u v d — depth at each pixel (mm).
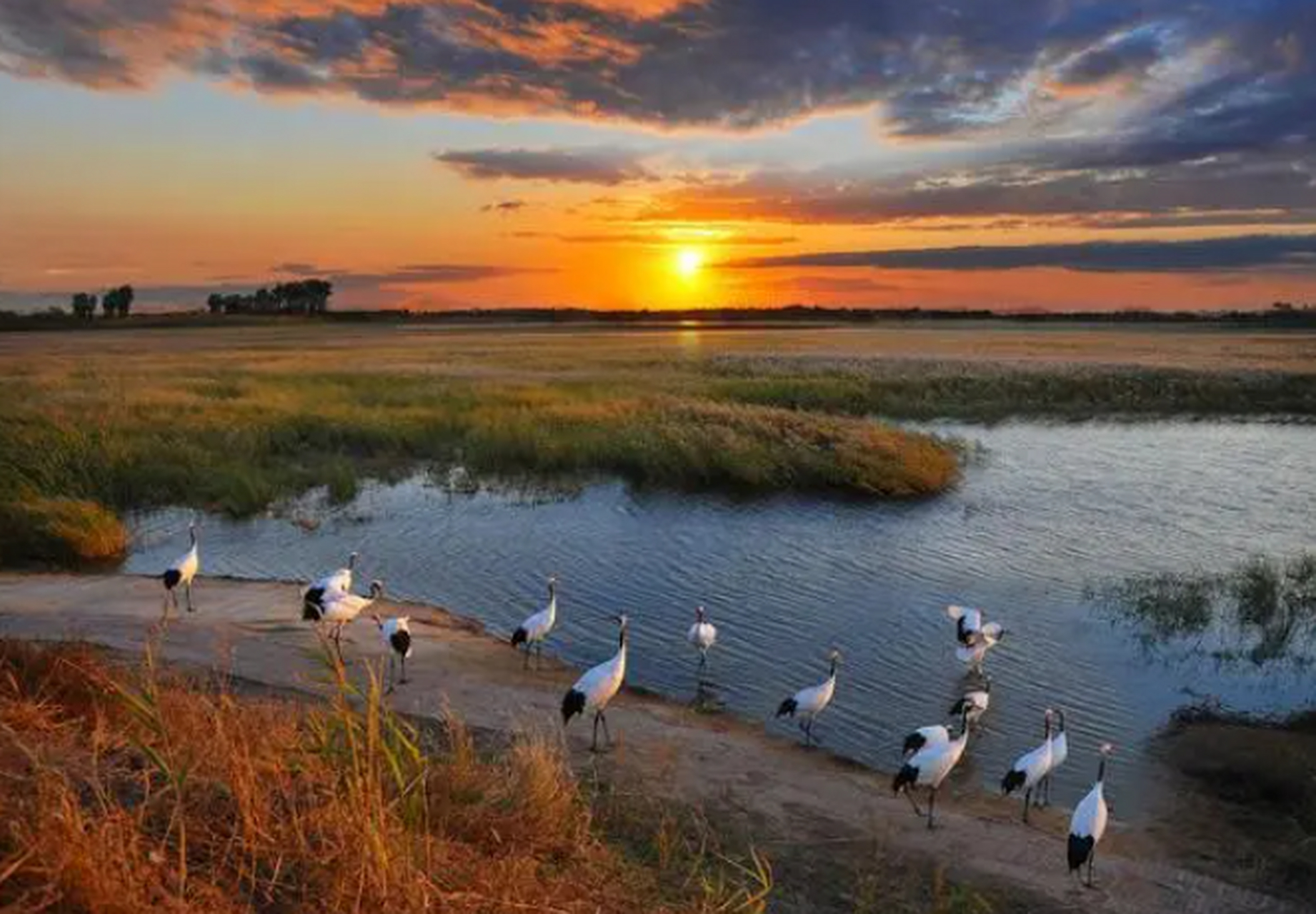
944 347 87750
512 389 45531
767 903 7871
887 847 9367
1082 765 11984
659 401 39812
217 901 4832
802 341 102312
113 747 6516
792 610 17953
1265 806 10922
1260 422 45312
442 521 24672
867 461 28922
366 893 5125
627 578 20000
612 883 6828
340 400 41125
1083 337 113688
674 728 12344
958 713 12742
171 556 21188
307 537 23016
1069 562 21359
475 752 9750
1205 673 15023
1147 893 8922
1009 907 8422
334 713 7668
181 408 36469
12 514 21234
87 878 4484
